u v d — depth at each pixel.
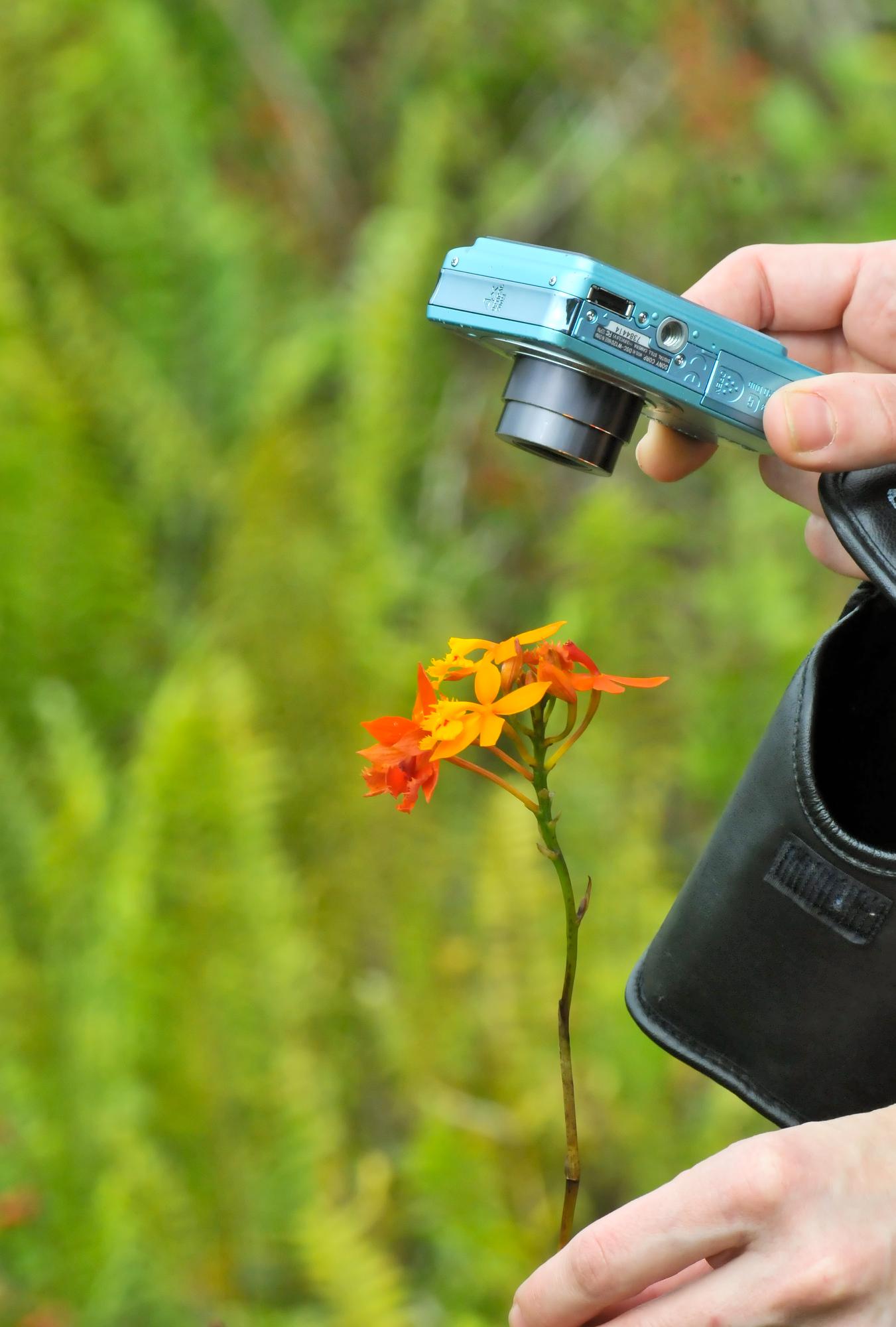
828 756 1.10
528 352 1.09
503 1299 1.95
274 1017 2.08
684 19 3.31
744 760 2.49
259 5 3.55
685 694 2.53
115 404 2.88
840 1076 1.06
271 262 3.31
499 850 2.17
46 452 2.63
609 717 2.44
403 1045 2.15
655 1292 1.06
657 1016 1.09
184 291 3.02
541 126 3.59
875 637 1.08
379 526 2.74
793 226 3.30
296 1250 2.01
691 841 2.59
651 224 3.35
